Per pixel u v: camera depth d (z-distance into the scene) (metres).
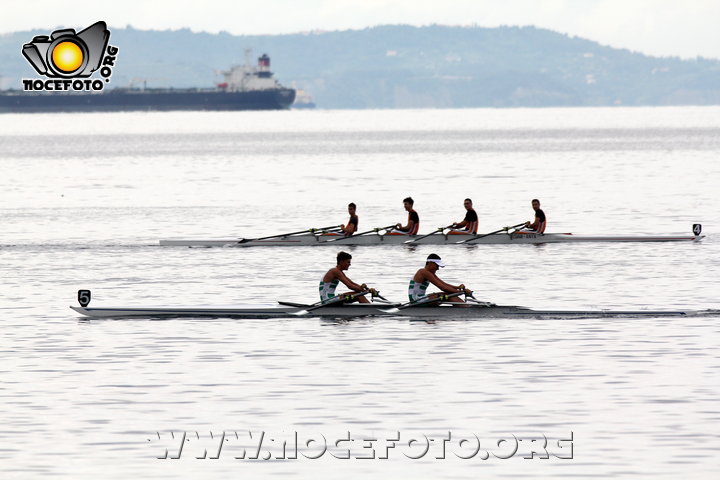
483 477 65.62
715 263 160.75
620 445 70.50
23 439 72.50
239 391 84.75
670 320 113.25
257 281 147.25
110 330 110.62
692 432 72.69
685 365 92.00
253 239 190.62
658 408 78.50
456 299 117.88
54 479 65.06
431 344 102.19
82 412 78.81
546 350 98.88
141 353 99.06
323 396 83.12
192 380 88.31
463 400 81.56
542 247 184.62
